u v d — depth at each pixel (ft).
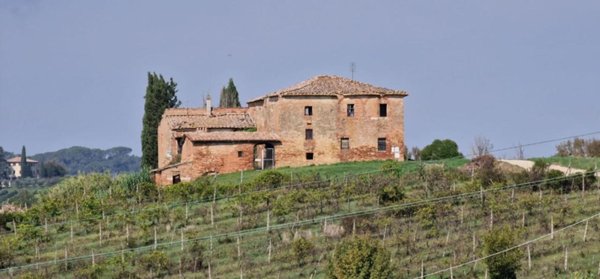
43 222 477.36
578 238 400.88
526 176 476.95
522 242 394.73
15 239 432.66
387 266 354.13
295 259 392.68
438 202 446.19
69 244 438.81
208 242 420.77
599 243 393.70
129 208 492.54
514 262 363.56
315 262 391.04
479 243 397.80
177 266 398.21
